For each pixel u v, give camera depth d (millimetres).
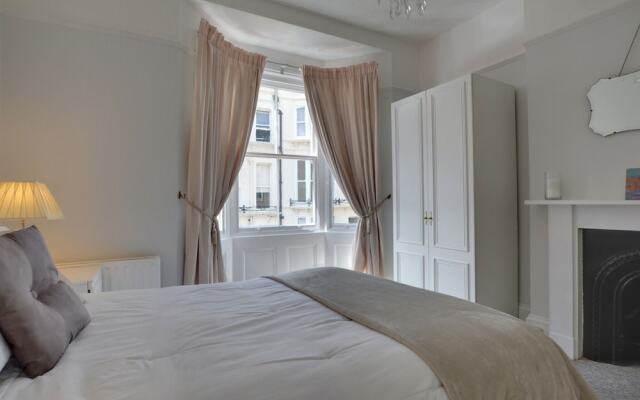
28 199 1874
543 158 2639
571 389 1173
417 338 1107
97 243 2574
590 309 2387
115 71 2625
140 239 2711
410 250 3391
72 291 1304
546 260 2691
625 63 2207
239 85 3316
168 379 870
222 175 3203
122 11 2646
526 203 2586
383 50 3844
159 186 2777
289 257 3830
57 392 819
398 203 3520
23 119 2371
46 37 2430
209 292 1749
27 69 2381
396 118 3547
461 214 2891
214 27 3039
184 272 2887
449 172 2992
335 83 3904
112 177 2619
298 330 1218
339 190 4086
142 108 2717
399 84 3951
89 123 2549
